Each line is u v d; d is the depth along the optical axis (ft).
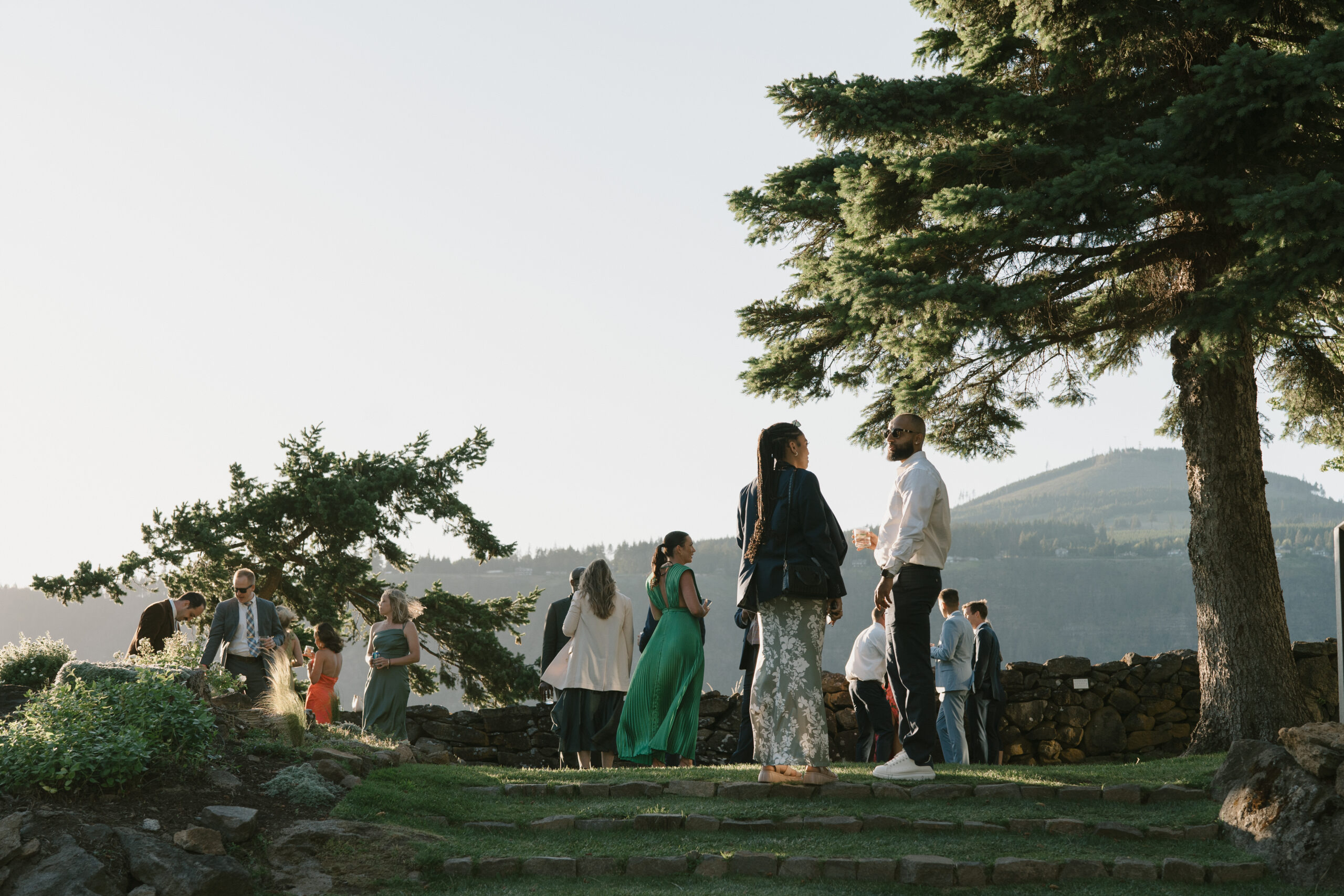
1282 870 14.42
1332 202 24.45
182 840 13.32
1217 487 31.96
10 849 12.47
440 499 71.26
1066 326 36.45
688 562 25.43
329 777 17.13
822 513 16.96
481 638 70.38
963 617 29.17
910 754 18.10
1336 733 16.07
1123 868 14.32
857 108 34.22
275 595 70.13
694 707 24.75
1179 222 33.24
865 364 38.70
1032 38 33.50
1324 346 39.32
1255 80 26.07
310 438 71.67
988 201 28.86
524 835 15.58
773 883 13.71
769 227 37.06
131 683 16.44
